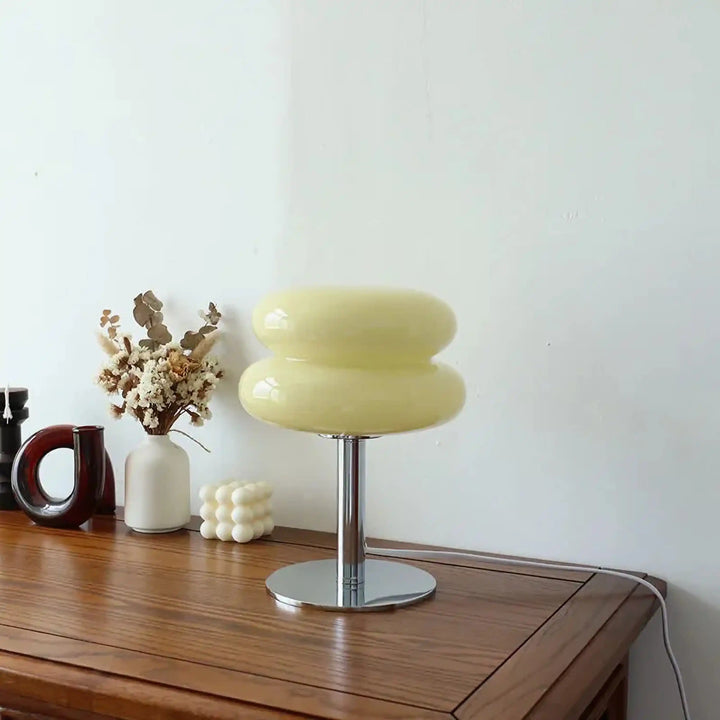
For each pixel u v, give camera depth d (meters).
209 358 1.35
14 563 1.15
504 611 0.99
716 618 1.10
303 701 0.76
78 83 1.49
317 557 1.19
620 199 1.13
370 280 1.28
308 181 1.32
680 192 1.10
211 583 1.08
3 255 1.57
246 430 1.38
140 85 1.44
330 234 1.30
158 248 1.43
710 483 1.10
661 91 1.10
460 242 1.22
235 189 1.37
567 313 1.16
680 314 1.10
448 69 1.22
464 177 1.21
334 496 1.32
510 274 1.19
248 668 0.83
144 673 0.81
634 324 1.12
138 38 1.44
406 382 0.97
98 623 0.94
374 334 0.94
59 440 1.35
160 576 1.10
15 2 1.54
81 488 1.30
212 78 1.38
